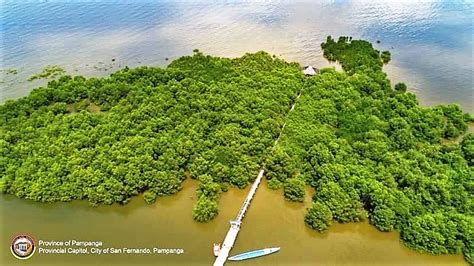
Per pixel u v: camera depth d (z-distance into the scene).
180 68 120.12
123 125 95.19
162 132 94.69
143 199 83.69
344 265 71.50
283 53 137.75
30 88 118.19
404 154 90.00
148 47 141.75
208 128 96.38
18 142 91.69
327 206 78.75
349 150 90.12
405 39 147.50
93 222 79.62
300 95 109.81
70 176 83.75
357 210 78.56
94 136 91.75
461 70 128.88
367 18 163.50
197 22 161.12
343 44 137.25
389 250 74.38
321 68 129.25
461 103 113.31
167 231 77.69
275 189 85.88
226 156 88.94
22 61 132.50
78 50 139.75
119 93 107.56
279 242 75.62
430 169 85.00
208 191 82.69
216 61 122.19
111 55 136.50
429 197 79.25
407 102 105.88
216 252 72.88
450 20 161.12
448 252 72.50
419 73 127.62
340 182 82.12
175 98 105.81
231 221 77.12
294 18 164.12
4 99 112.50
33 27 156.25
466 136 94.62
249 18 164.50
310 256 73.25
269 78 113.62
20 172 84.94
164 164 86.81
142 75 115.38
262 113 100.06
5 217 79.94
